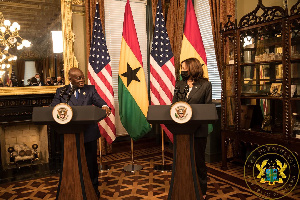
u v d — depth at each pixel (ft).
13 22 15.38
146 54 21.42
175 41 19.54
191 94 9.60
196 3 19.39
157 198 10.89
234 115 13.62
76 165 8.37
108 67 15.84
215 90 18.28
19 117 15.31
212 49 18.25
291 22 10.78
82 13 18.53
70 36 16.96
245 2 15.24
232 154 15.88
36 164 15.94
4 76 15.10
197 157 9.66
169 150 19.20
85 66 18.88
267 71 12.44
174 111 7.28
